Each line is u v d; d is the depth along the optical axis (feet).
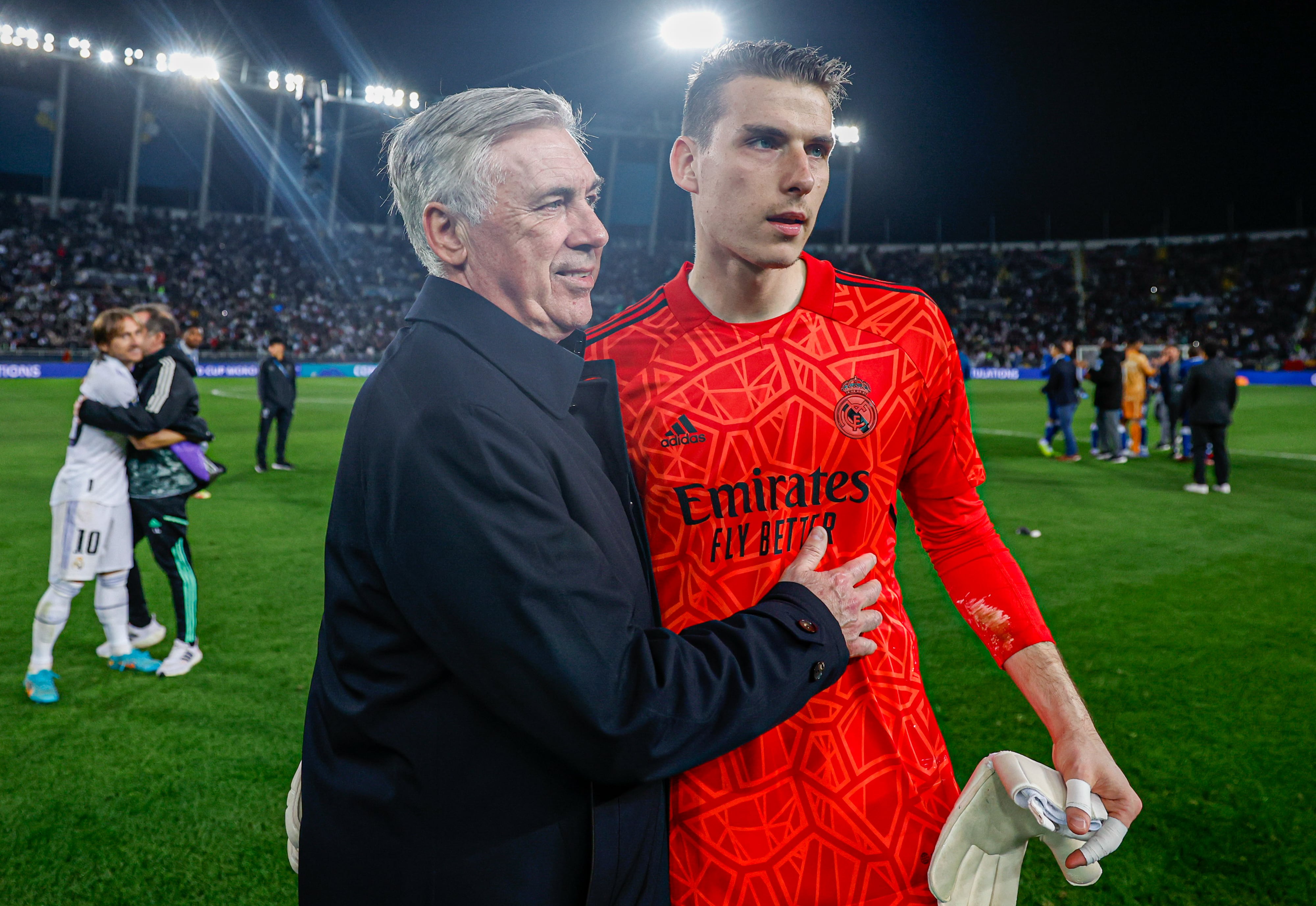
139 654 11.64
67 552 10.64
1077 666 11.68
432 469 2.66
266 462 29.07
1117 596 14.93
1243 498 24.45
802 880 3.64
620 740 2.58
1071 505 23.29
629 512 3.31
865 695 3.79
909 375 3.93
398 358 2.98
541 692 2.57
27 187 108.88
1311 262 114.83
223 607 14.38
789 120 3.45
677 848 3.64
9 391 60.29
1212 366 24.85
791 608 3.06
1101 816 3.26
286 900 6.86
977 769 3.60
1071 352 32.78
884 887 3.70
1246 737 9.55
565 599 2.61
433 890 2.78
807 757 3.66
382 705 2.84
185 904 6.79
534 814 2.80
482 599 2.57
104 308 95.61
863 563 3.33
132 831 7.79
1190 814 8.04
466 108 3.02
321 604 14.58
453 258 3.11
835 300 3.96
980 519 4.26
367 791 2.86
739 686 2.78
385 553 2.73
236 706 10.48
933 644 12.63
